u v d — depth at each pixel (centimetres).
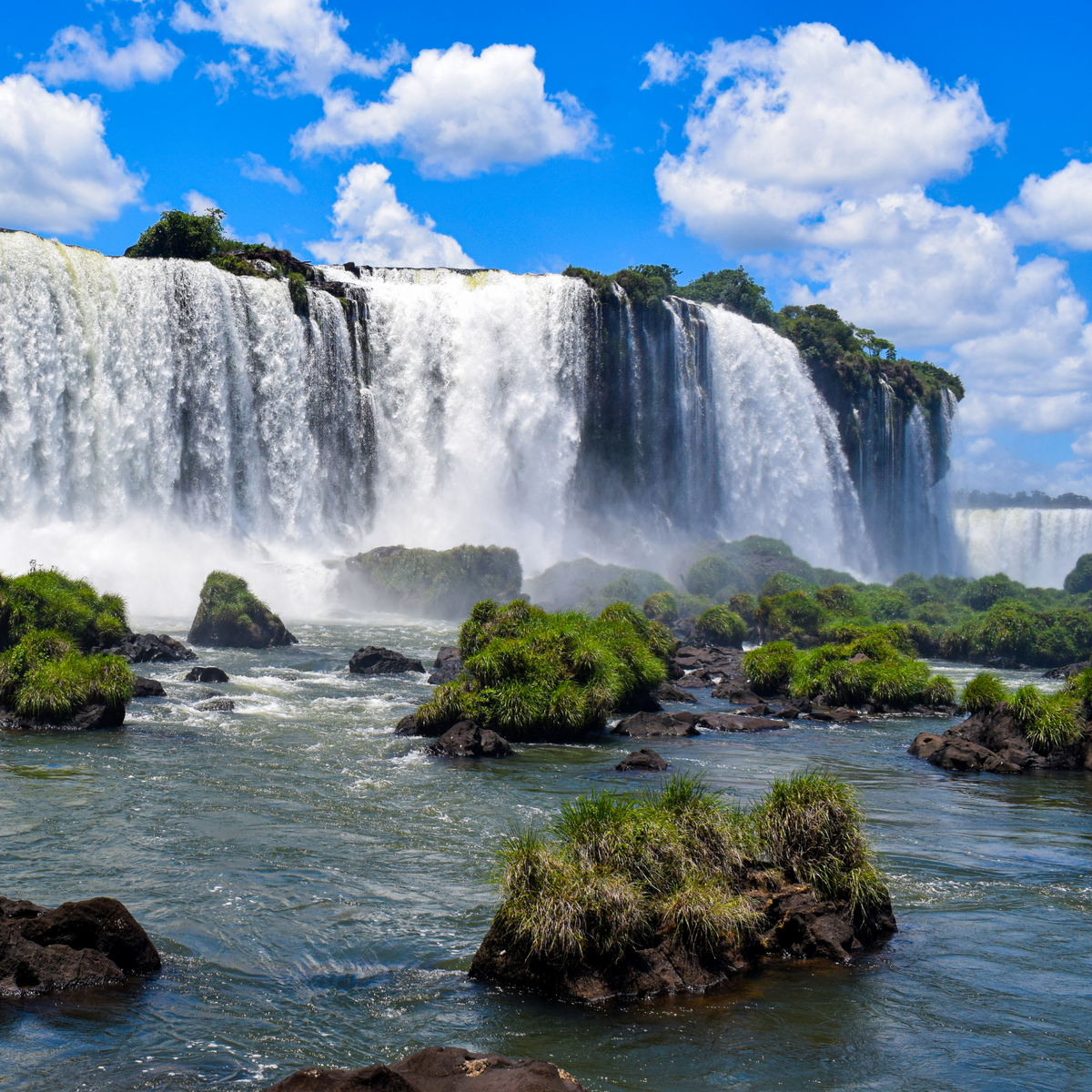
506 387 7488
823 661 3266
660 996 975
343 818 1596
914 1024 931
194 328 5972
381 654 3334
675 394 8275
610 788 1853
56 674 2227
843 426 9594
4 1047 819
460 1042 870
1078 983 1037
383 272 8000
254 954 1044
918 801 1888
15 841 1377
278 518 6309
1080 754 2269
